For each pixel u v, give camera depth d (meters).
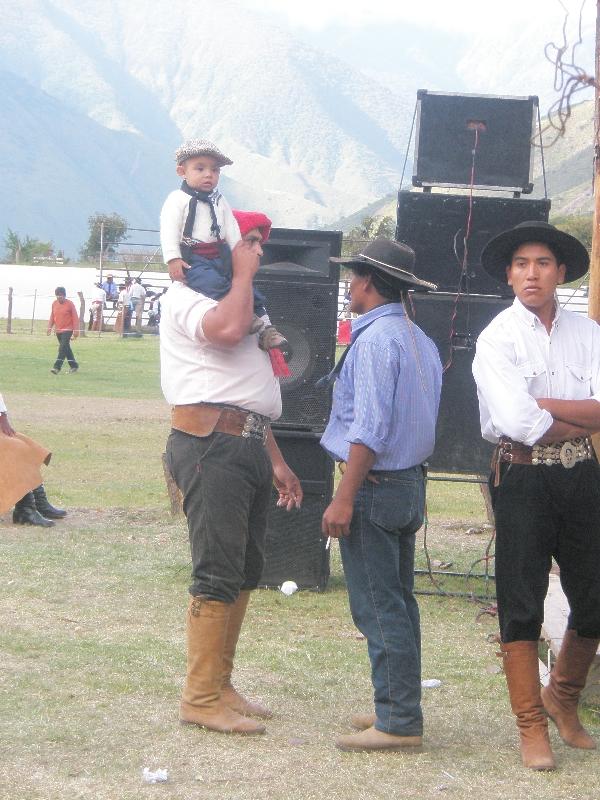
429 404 7.71
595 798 6.97
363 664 9.91
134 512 16.98
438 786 7.12
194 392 7.89
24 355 50.94
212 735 7.96
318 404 12.34
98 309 71.88
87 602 11.68
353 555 7.68
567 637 7.87
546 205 12.20
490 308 12.22
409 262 7.81
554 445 7.36
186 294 7.93
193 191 8.16
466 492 21.33
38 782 7.06
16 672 9.30
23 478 14.20
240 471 7.88
